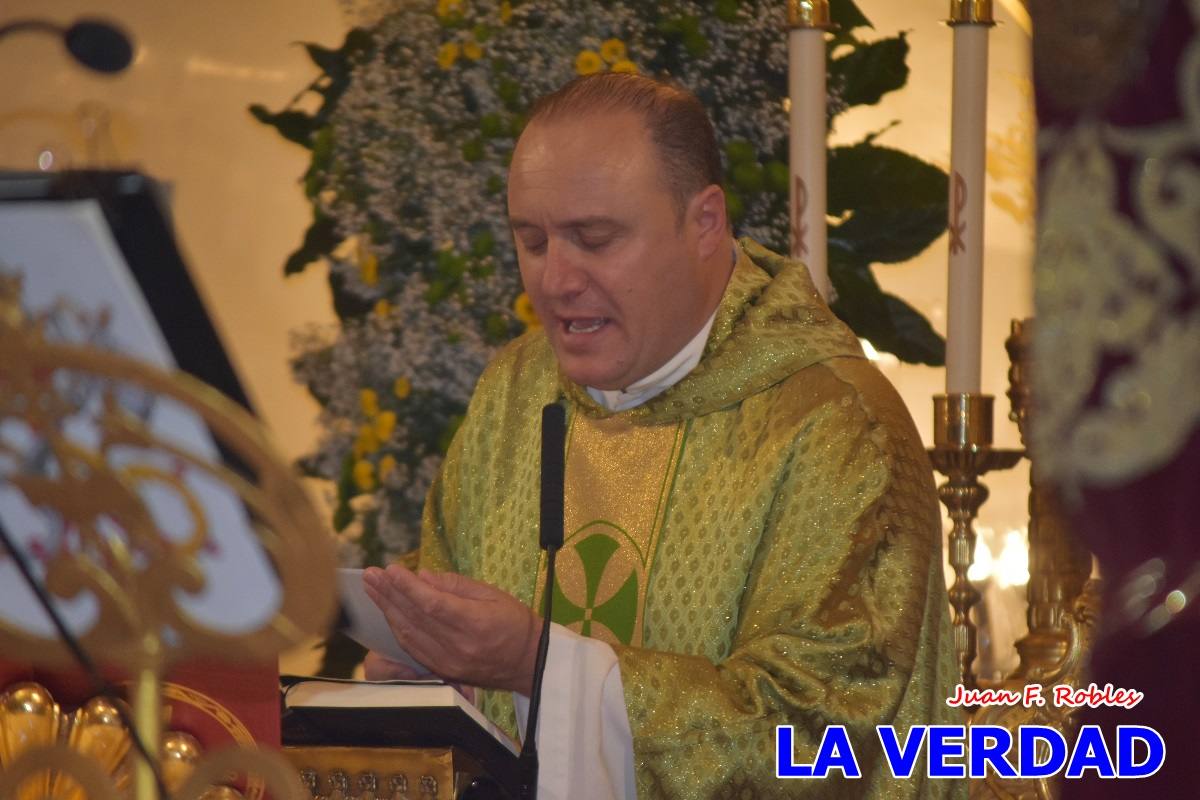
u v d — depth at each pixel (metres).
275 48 10.32
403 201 7.99
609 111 6.49
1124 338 3.01
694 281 6.68
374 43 8.19
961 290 7.63
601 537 6.84
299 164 10.30
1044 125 3.11
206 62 10.30
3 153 9.66
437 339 7.96
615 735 5.77
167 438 3.51
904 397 9.74
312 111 10.24
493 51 7.90
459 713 5.23
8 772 4.17
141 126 10.20
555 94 6.66
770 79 8.13
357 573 5.83
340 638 9.22
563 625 6.80
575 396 7.16
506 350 7.68
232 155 10.29
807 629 6.00
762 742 5.77
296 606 3.65
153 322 3.45
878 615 6.05
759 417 6.71
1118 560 3.09
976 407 7.53
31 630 3.92
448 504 7.51
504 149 7.91
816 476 6.40
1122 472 3.03
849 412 6.52
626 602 6.69
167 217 3.39
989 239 9.77
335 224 8.62
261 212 10.29
